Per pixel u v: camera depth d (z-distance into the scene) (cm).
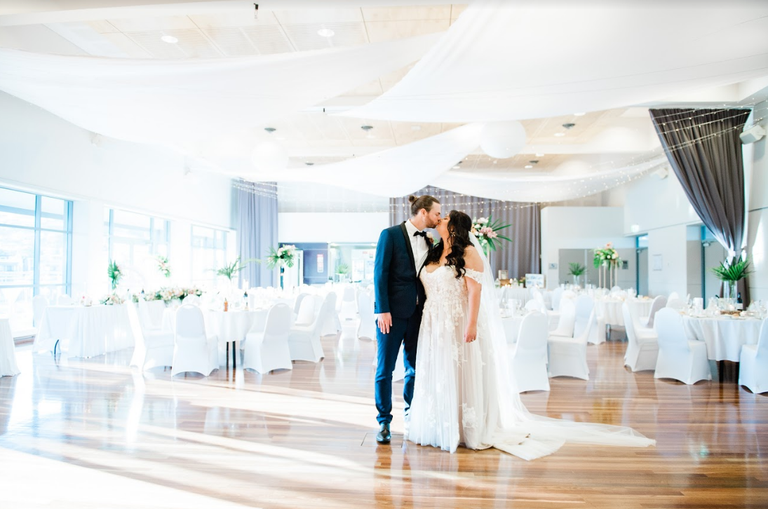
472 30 343
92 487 268
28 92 453
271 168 746
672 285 1074
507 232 1488
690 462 306
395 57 428
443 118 551
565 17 327
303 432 361
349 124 930
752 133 782
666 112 856
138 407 429
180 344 565
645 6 313
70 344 693
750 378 504
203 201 1330
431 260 341
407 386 357
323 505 247
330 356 696
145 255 1130
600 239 1330
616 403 450
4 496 256
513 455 315
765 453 322
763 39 361
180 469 293
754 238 814
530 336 491
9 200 805
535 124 914
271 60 396
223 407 430
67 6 399
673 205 1065
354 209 1514
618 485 271
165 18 569
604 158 1135
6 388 500
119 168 979
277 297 922
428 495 258
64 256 901
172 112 482
